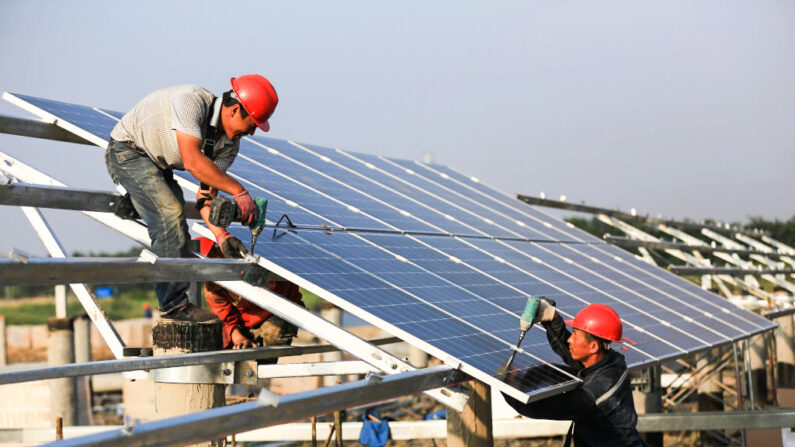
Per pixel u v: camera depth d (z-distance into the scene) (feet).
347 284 16.97
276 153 29.63
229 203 15.61
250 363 19.49
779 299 61.93
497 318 19.54
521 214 40.40
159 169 17.30
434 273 21.24
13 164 20.79
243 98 16.57
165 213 17.11
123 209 18.34
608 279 32.14
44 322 171.94
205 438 10.59
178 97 16.28
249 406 11.16
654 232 102.42
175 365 17.84
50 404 49.96
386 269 19.67
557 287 26.05
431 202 32.58
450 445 20.10
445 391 15.98
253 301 16.71
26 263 11.43
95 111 22.68
